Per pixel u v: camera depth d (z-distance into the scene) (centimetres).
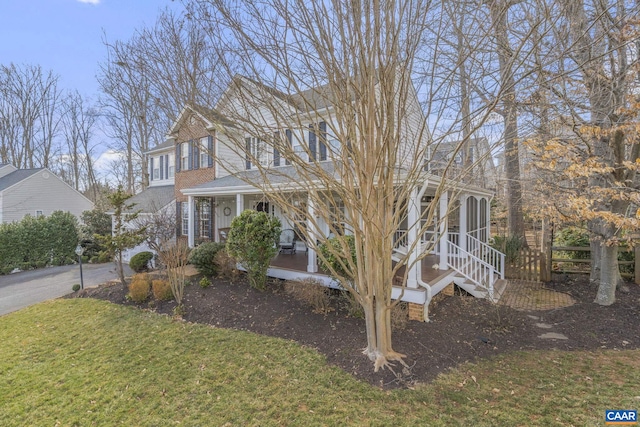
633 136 594
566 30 549
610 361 493
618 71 636
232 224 848
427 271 859
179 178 1546
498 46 572
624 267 953
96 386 447
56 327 677
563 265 1160
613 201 697
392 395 411
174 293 776
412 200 558
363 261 526
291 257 1121
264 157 1111
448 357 507
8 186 2053
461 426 351
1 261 1355
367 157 429
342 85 393
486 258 1065
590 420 353
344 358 503
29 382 460
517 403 391
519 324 651
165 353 543
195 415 382
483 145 770
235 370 483
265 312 698
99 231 1803
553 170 682
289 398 411
